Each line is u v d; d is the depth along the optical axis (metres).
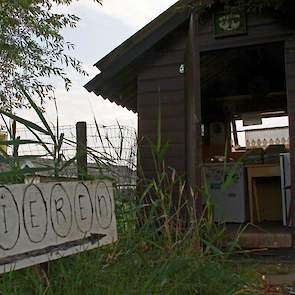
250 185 7.27
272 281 3.87
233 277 2.54
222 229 2.79
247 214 7.23
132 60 6.22
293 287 3.63
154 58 6.36
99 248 2.18
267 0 5.36
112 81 6.47
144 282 2.13
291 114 5.52
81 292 1.95
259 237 5.46
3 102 6.01
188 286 2.27
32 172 1.98
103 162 2.52
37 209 1.77
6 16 5.36
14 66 6.01
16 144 2.01
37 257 1.73
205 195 2.92
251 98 8.84
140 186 2.81
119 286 2.05
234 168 3.04
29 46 5.98
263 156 7.36
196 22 4.81
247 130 9.44
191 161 4.71
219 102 9.11
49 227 1.82
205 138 9.14
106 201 2.28
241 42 5.89
